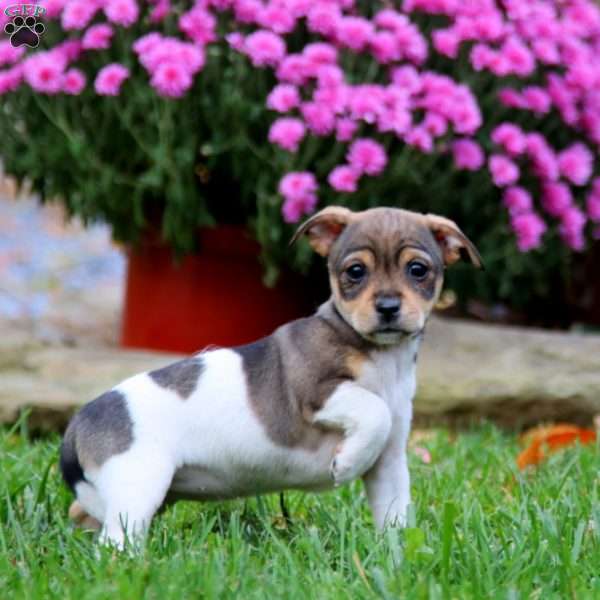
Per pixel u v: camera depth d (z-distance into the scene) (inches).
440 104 307.6
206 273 342.3
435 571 179.8
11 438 281.1
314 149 303.4
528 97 325.4
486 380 319.3
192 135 309.3
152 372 207.6
